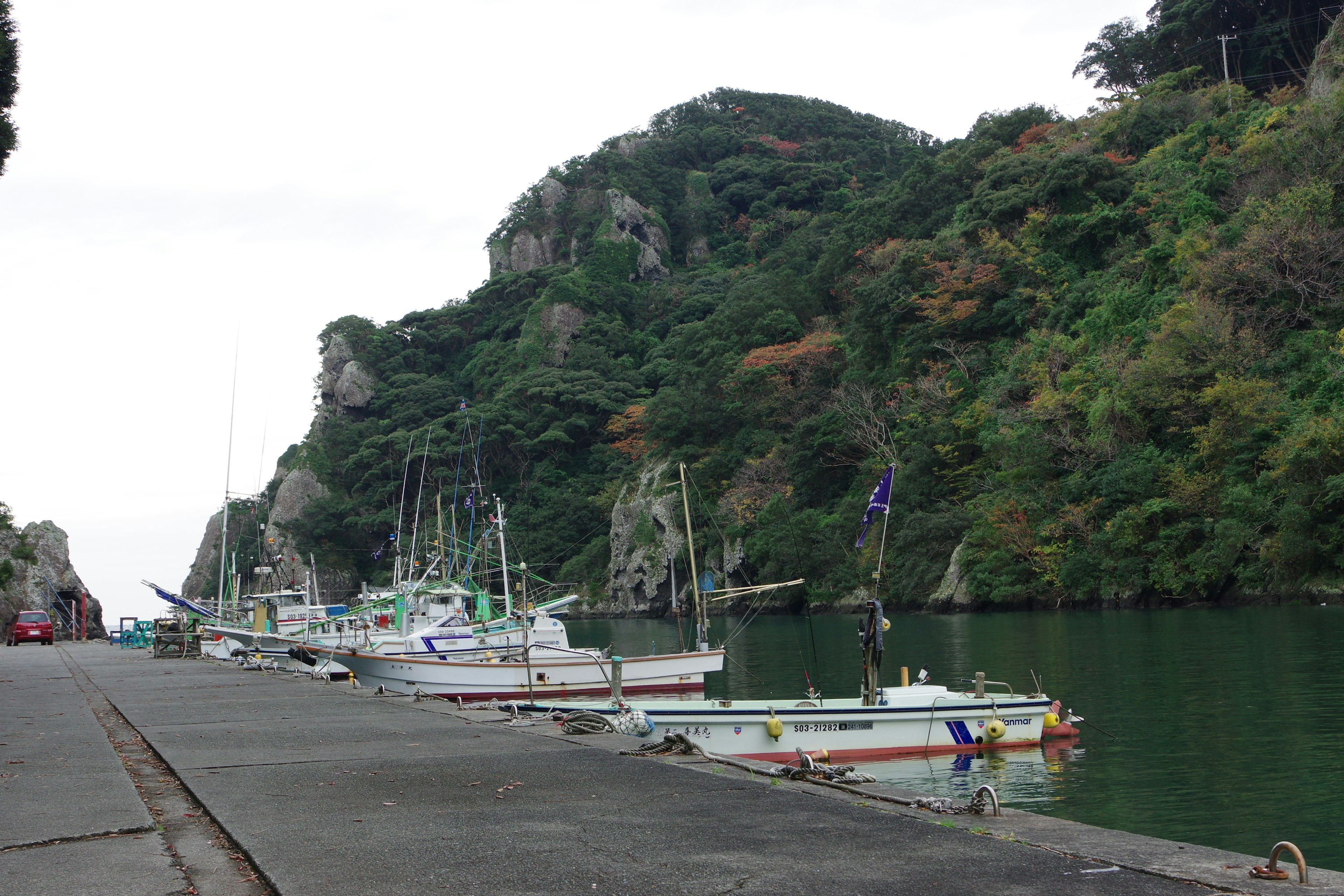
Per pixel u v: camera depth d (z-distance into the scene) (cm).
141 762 1000
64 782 841
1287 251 6744
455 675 2700
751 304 12125
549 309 16725
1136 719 2141
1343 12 9319
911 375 9544
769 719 1742
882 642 1967
